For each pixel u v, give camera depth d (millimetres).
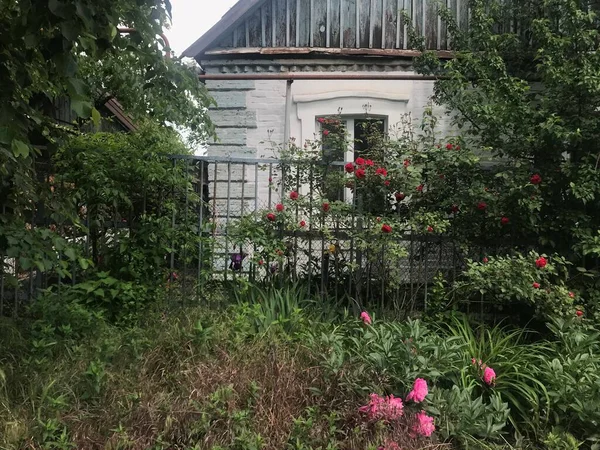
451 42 6027
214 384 2789
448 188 4516
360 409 2633
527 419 3002
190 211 4664
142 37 3088
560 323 3713
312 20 7129
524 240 4570
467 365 3273
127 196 4418
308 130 7059
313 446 2508
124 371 3004
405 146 4586
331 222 4504
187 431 2502
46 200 3445
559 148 4344
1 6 2561
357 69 7098
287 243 4551
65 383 2824
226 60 7105
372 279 4492
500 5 5457
